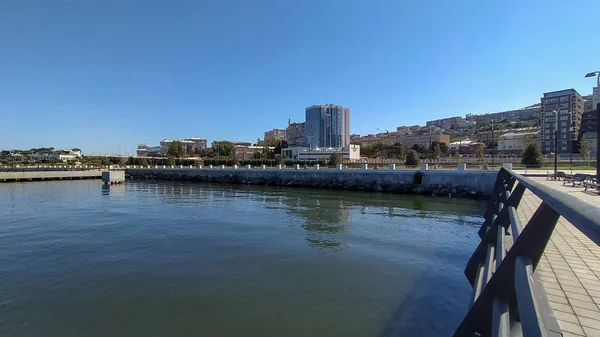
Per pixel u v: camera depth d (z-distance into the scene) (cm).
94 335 648
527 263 266
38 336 646
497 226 698
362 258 1117
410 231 1531
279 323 686
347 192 3588
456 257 1123
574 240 768
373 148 12344
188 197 3169
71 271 1007
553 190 250
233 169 5566
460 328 352
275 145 16012
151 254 1180
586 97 13400
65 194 3550
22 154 14888
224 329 665
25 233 1553
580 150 6203
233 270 1006
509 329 271
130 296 822
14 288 878
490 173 2908
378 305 761
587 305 420
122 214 2106
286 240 1371
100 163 11038
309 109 15475
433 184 3262
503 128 15612
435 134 14938
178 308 756
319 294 827
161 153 18025
